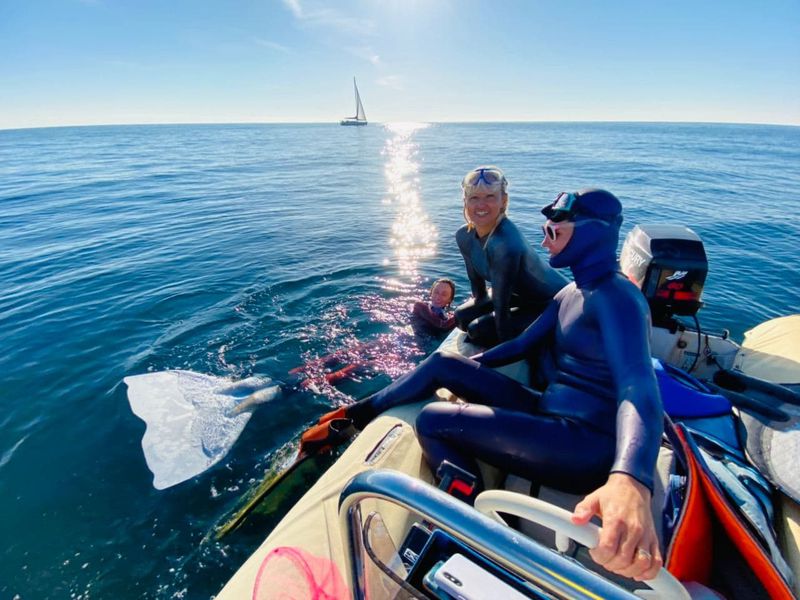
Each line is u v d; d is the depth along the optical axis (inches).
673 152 1358.3
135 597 90.9
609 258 71.7
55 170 933.2
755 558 55.1
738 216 426.6
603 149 1482.5
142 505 111.6
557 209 70.9
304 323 207.9
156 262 299.4
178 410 146.3
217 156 1296.8
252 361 175.8
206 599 90.4
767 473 72.8
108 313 219.0
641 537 40.0
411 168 939.3
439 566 47.4
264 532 103.0
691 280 109.0
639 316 63.5
